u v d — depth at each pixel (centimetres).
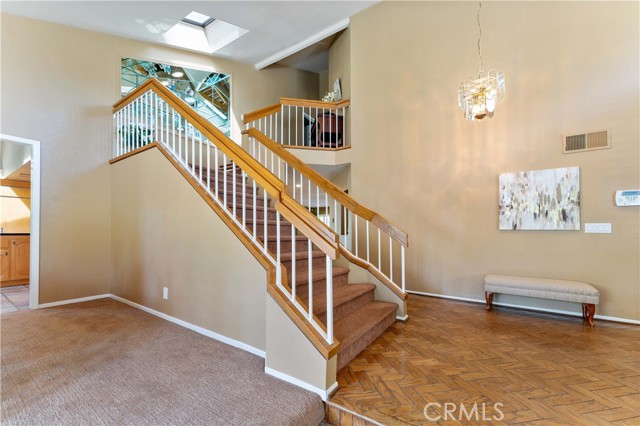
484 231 371
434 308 351
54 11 364
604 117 306
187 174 284
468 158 381
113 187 400
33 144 358
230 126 569
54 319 304
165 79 512
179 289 286
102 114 415
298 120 666
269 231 313
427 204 411
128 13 392
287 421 148
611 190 303
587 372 199
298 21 470
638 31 292
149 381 183
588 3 313
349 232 510
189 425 144
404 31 430
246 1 415
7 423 144
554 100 330
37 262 354
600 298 307
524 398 169
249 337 225
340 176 544
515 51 351
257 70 609
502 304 361
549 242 334
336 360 182
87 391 172
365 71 466
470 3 380
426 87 412
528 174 342
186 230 279
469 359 217
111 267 399
